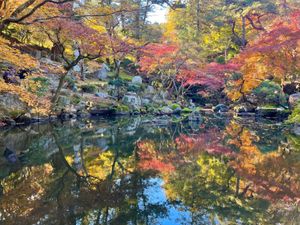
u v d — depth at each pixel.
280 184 4.97
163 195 4.38
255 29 26.34
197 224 3.39
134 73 26.14
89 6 11.06
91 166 6.11
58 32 11.48
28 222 3.39
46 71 13.59
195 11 28.08
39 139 8.97
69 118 14.58
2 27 5.02
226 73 20.95
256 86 18.92
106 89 19.80
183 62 21.41
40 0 7.19
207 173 5.65
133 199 4.20
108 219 3.52
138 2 13.34
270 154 7.54
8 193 4.37
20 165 5.99
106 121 14.63
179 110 20.31
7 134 9.43
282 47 13.71
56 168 5.86
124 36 20.16
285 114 17.80
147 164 6.36
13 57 7.02
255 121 16.48
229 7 25.98
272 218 3.57
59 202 4.05
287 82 19.03
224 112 21.77
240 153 7.67
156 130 12.17
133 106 19.05
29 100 8.39
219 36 27.53
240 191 4.59
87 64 20.69
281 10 25.17
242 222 3.44
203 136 10.78
